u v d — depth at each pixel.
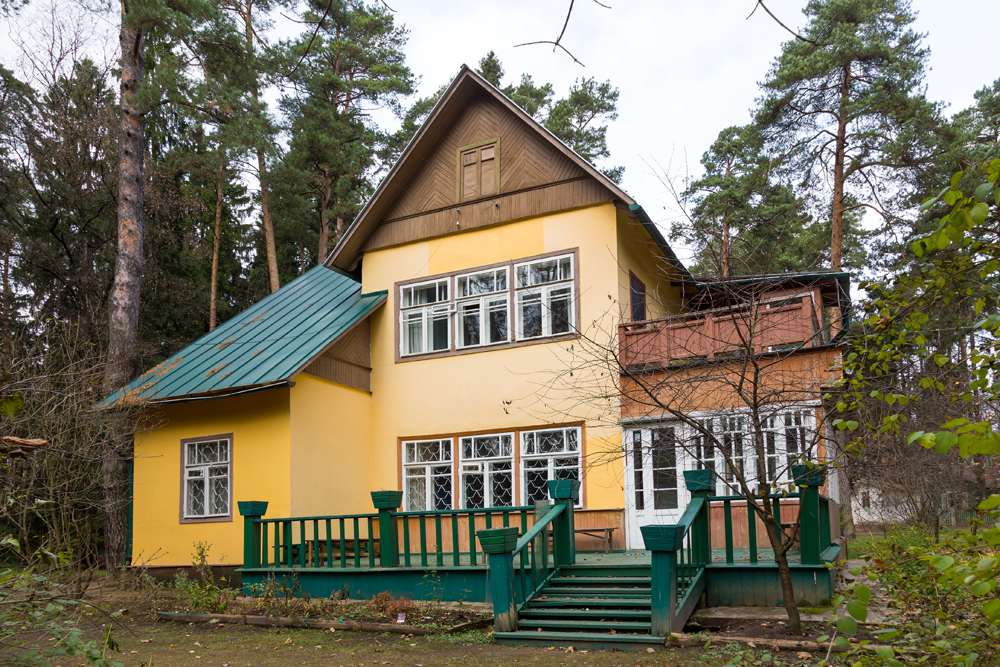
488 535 9.18
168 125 32.50
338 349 15.57
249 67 20.44
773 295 12.89
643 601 9.12
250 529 12.48
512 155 15.62
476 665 7.74
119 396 15.22
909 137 22.70
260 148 23.66
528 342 14.74
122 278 18.25
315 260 36.06
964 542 4.70
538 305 14.84
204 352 16.47
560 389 14.19
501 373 14.94
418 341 16.16
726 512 9.73
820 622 8.23
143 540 15.42
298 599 11.20
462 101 16.14
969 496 11.77
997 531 3.23
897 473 12.70
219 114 24.00
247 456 14.54
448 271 15.95
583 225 14.60
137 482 15.75
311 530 14.26
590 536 13.46
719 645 7.88
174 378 15.44
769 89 24.55
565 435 14.16
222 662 8.35
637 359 13.30
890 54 22.83
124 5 19.38
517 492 14.38
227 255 36.19
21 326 24.39
